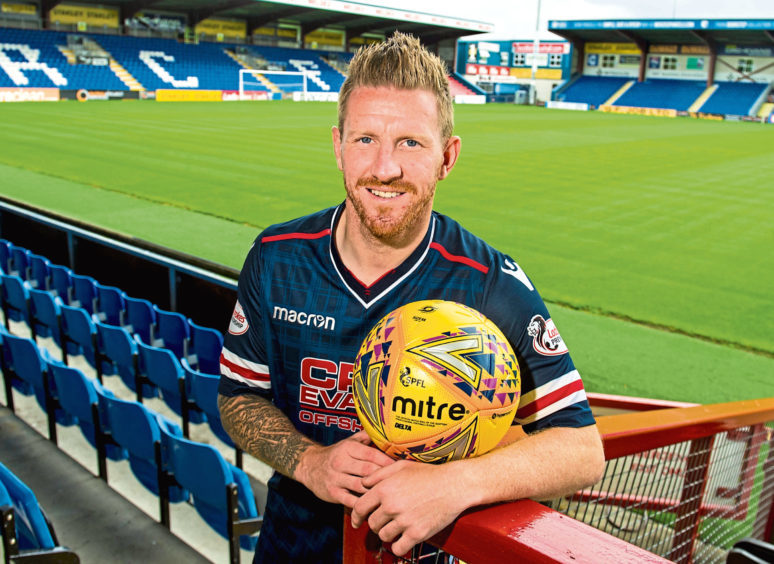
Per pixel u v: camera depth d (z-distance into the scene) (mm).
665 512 1931
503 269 1366
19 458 3572
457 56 62094
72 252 7254
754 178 17188
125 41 44531
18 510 2262
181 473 2828
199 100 41375
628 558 769
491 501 966
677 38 51000
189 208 11297
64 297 6219
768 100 48188
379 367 1017
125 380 4527
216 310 5898
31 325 5359
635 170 18125
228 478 2639
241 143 20312
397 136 1218
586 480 1153
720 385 5383
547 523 855
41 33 41000
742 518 2229
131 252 6457
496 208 12562
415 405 980
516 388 1036
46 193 11930
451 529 917
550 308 7184
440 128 1261
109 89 39906
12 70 37188
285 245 1463
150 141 19828
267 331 1469
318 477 1119
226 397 1526
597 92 54969
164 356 3889
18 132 20422
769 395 5223
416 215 1282
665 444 1685
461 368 979
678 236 10688
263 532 1580
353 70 1266
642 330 6590
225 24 50281
